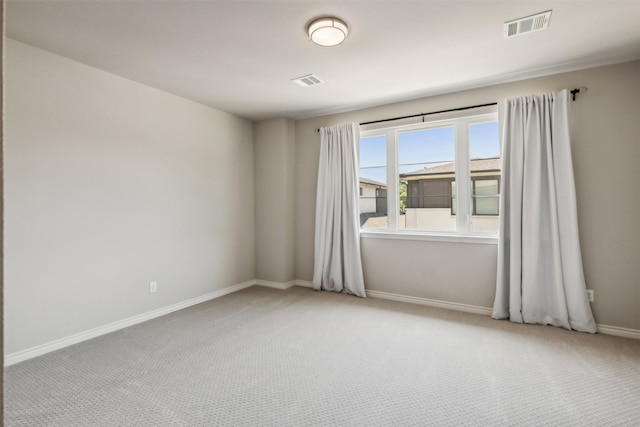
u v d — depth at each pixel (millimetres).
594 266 2922
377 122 4039
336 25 2195
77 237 2795
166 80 3227
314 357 2486
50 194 2629
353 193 4094
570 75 3025
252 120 4742
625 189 2812
